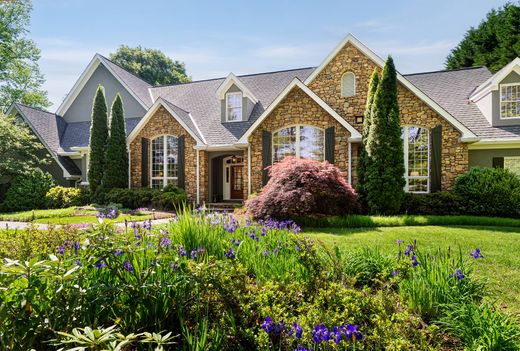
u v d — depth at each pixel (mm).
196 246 4449
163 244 3678
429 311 3092
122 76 19656
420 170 13172
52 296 2334
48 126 19438
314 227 9445
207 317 2635
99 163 16531
